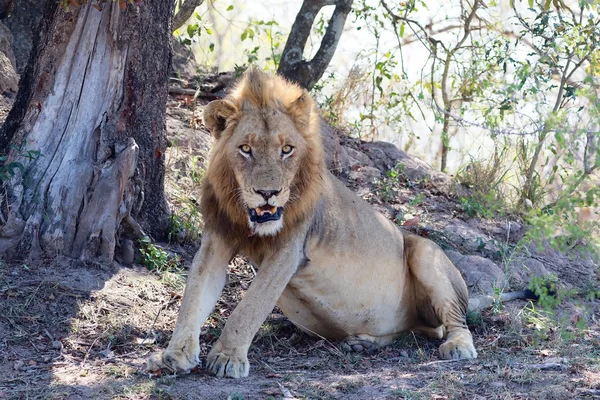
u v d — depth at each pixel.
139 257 12.02
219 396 8.23
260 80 9.55
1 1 15.92
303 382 8.80
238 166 9.20
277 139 9.16
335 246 10.48
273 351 10.54
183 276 11.98
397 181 16.59
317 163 9.74
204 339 10.70
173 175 14.30
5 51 16.34
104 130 11.70
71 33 11.74
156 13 12.02
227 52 23.00
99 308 10.55
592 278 14.64
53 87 11.75
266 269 9.70
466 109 17.03
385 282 11.12
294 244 9.83
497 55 16.78
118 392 8.23
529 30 15.88
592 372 9.43
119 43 11.77
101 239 11.47
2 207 11.20
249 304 9.46
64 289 10.66
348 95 18.70
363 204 11.30
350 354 10.62
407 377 9.14
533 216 8.79
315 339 11.22
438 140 20.05
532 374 9.11
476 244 14.88
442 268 11.52
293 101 9.50
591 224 8.80
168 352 8.91
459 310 11.48
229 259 10.05
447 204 16.53
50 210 11.31
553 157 17.62
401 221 15.16
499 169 17.45
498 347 11.17
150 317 10.72
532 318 12.17
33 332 9.92
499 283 13.44
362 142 17.89
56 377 8.73
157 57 12.14
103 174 11.55
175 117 16.12
